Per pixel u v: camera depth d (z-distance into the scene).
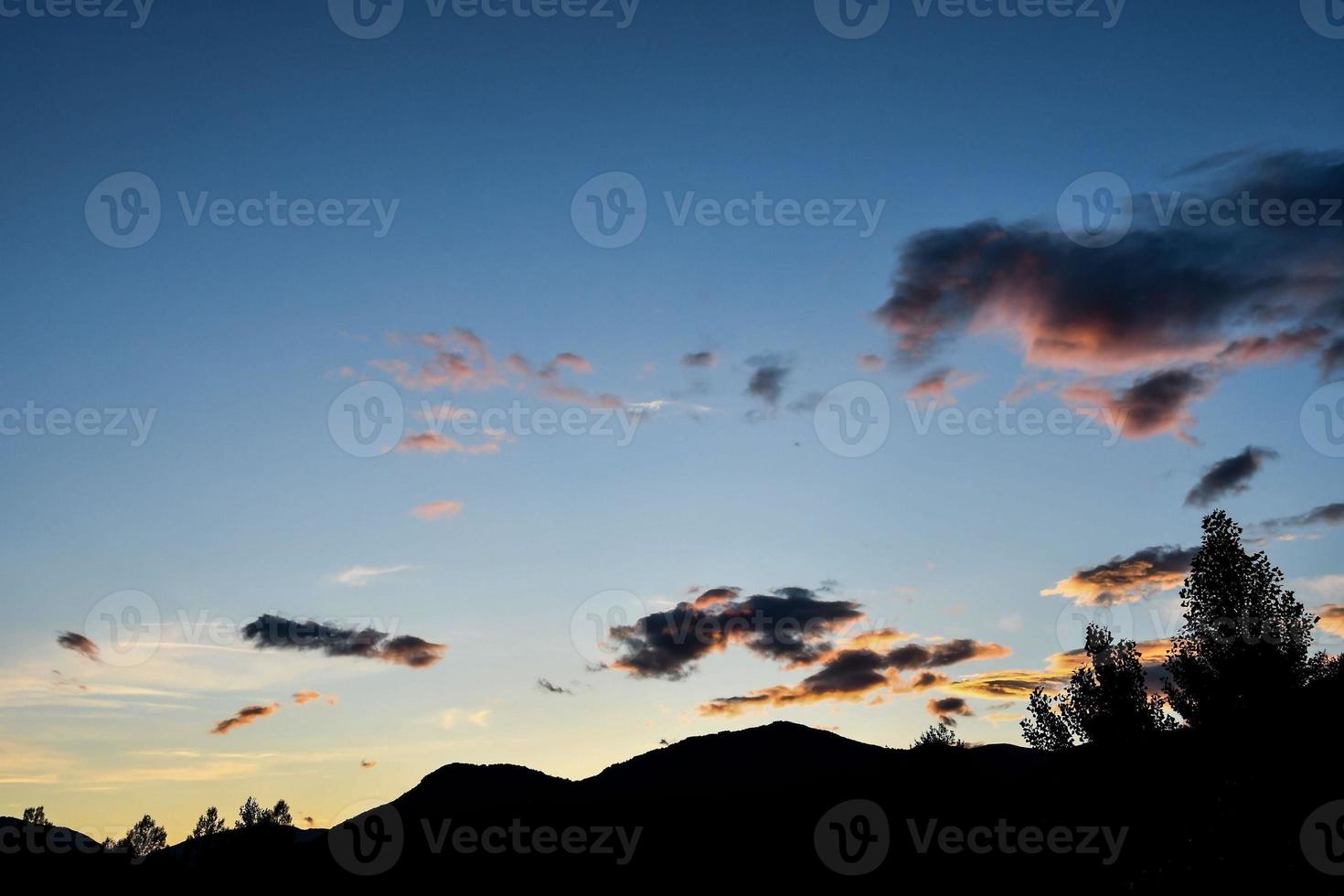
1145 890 34.00
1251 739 36.72
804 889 54.03
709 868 65.56
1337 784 32.91
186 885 80.25
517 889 72.62
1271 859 31.94
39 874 79.44
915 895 43.75
